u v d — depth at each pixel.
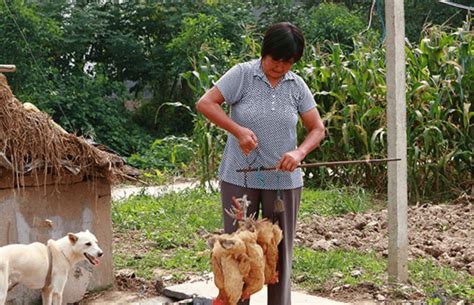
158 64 21.09
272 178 4.65
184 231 8.89
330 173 12.72
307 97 4.78
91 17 20.14
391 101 6.26
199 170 13.21
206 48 12.70
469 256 7.37
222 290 4.23
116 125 19.73
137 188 13.26
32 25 18.59
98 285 6.41
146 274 6.91
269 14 22.64
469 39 12.02
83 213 6.24
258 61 4.70
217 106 4.60
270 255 4.41
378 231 9.06
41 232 5.96
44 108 18.45
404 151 6.31
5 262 5.14
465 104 11.25
